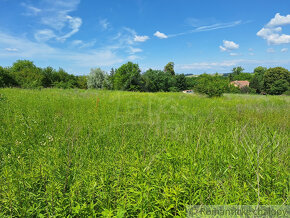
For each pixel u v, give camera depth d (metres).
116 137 4.05
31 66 46.94
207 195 1.92
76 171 2.41
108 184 2.16
